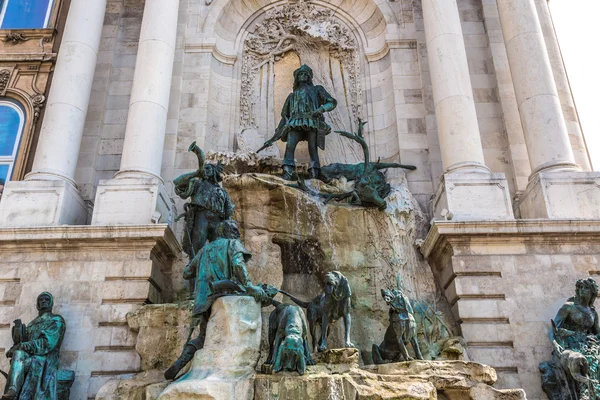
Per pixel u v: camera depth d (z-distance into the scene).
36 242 11.08
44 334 9.62
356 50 16.69
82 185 13.91
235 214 11.70
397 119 14.88
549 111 12.36
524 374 9.67
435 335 10.32
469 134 12.42
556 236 10.69
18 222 11.57
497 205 11.40
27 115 15.81
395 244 11.66
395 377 7.52
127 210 11.80
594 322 9.28
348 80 16.39
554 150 11.95
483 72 15.16
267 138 15.66
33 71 16.34
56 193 11.95
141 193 12.00
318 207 11.58
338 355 8.11
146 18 14.42
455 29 13.75
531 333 9.99
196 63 15.80
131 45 15.98
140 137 12.80
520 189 13.31
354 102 15.95
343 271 11.34
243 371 7.34
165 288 11.98
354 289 11.12
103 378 10.09
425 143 14.52
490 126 14.44
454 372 7.83
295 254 11.76
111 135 14.73
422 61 15.39
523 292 10.33
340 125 15.64
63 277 10.91
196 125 14.94
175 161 14.41
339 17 17.23
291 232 11.62
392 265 11.39
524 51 13.15
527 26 13.38
